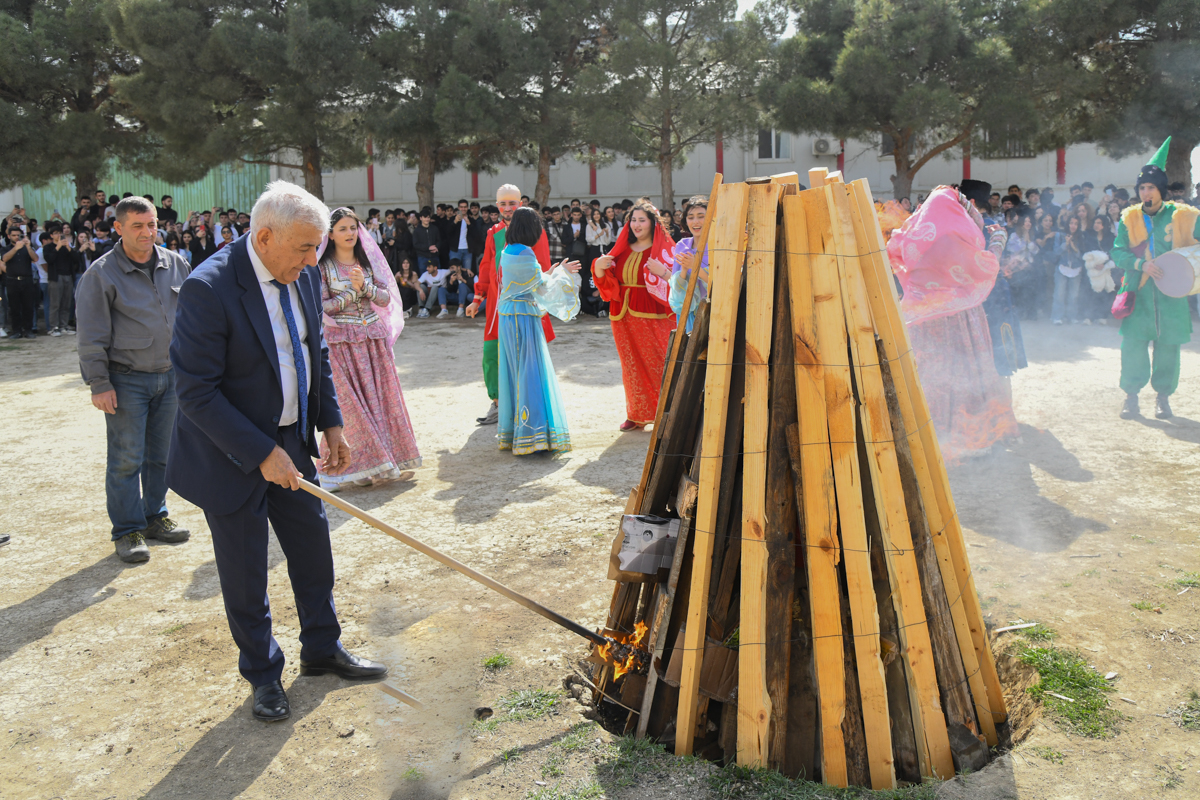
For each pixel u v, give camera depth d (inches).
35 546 184.5
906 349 102.7
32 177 755.4
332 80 701.3
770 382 100.9
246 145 759.7
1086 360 356.8
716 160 1045.2
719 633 107.8
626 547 112.3
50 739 112.7
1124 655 119.6
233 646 137.1
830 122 705.0
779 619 100.5
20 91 764.0
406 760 103.9
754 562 98.0
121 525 177.6
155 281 178.4
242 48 682.8
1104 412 261.6
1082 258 477.4
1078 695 110.3
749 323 98.9
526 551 170.2
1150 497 183.3
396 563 166.2
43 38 737.6
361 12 722.8
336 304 210.4
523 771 100.7
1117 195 530.9
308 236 111.3
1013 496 187.9
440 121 693.3
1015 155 999.0
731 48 726.5
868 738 97.4
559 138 751.7
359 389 215.8
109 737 112.8
